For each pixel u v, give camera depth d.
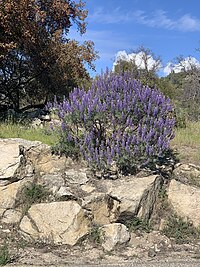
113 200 2.66
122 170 2.95
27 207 2.63
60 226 2.43
